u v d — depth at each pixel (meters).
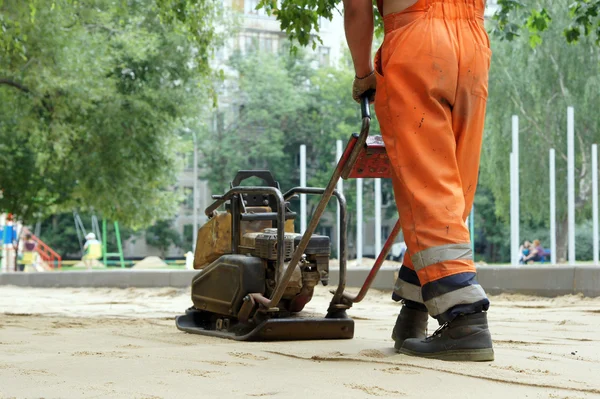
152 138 30.97
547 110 46.72
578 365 4.44
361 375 4.01
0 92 28.09
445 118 4.66
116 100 29.47
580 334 6.63
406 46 4.68
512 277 14.03
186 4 12.71
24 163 32.34
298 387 3.65
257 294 6.36
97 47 28.97
